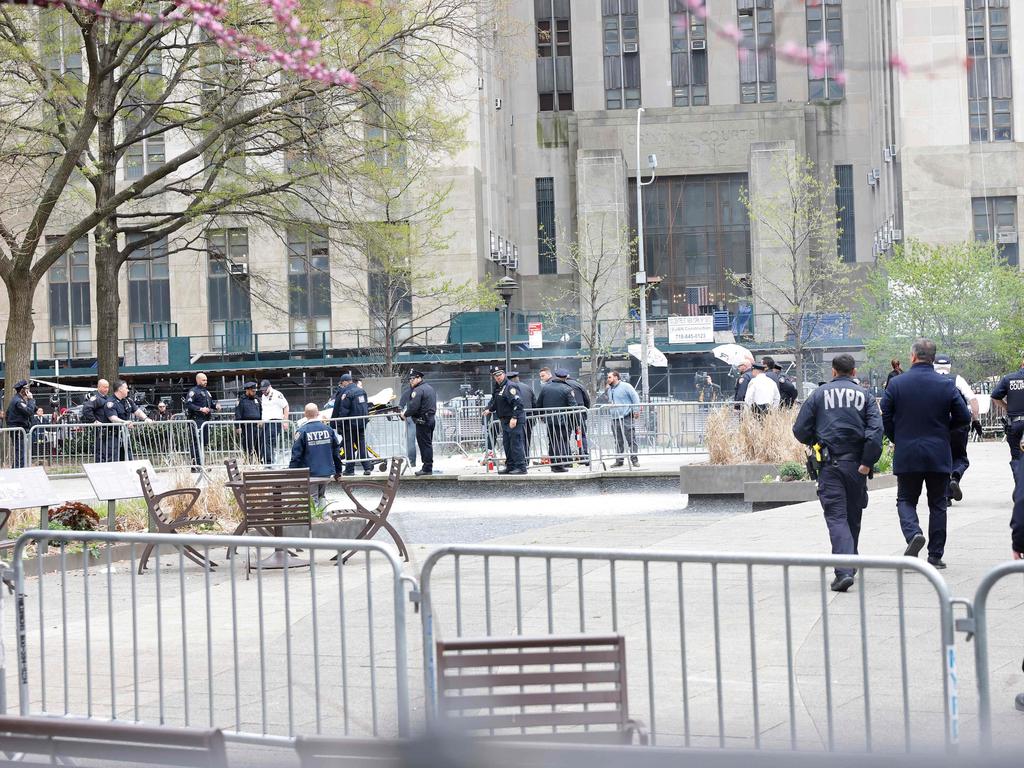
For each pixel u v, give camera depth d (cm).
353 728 635
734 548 1249
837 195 6731
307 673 769
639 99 6825
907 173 5844
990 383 3869
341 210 3017
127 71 2684
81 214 3709
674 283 6569
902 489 1050
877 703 652
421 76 2850
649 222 6606
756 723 511
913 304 4291
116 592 1114
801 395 4525
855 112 6712
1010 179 5828
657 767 354
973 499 1623
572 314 5819
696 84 6806
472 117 5506
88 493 2008
